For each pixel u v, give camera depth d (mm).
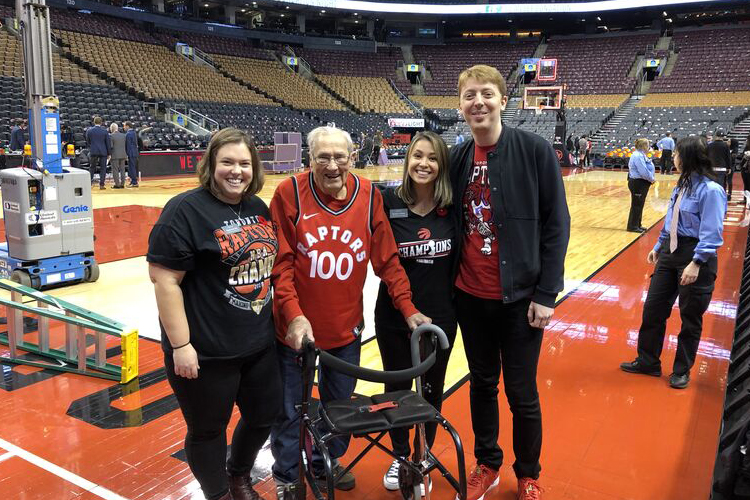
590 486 2732
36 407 3432
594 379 3971
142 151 16656
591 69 33531
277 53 33000
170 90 23094
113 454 2947
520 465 2623
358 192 2525
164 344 2215
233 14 33000
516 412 2588
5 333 4516
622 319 5281
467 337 2697
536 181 2461
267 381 2389
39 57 5559
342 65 34969
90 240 6066
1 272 5840
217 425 2303
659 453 3029
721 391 3781
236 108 24438
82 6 25031
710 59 30875
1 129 15469
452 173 2621
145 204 11562
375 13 36312
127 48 24594
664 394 3736
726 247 8469
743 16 36375
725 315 5363
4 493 2611
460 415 3436
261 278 2275
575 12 34625
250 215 2293
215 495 2363
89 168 15062
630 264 7438
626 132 26031
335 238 2463
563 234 2461
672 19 37438
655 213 11930
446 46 38156
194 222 2119
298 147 19625
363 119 29016
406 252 2594
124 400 3537
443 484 2752
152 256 2094
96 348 3848
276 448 2568
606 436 3203
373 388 3861
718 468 2316
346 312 2541
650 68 32438
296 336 2248
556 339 4762
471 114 2438
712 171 3590
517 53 36688
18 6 5512
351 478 2736
